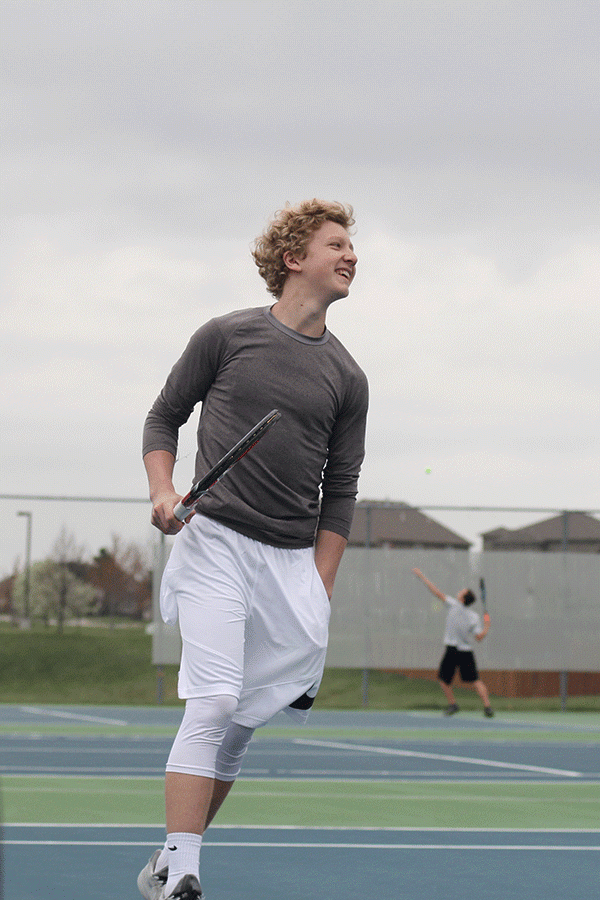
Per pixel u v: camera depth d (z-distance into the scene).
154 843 8.20
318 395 5.57
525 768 14.62
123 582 26.92
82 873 7.00
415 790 12.05
